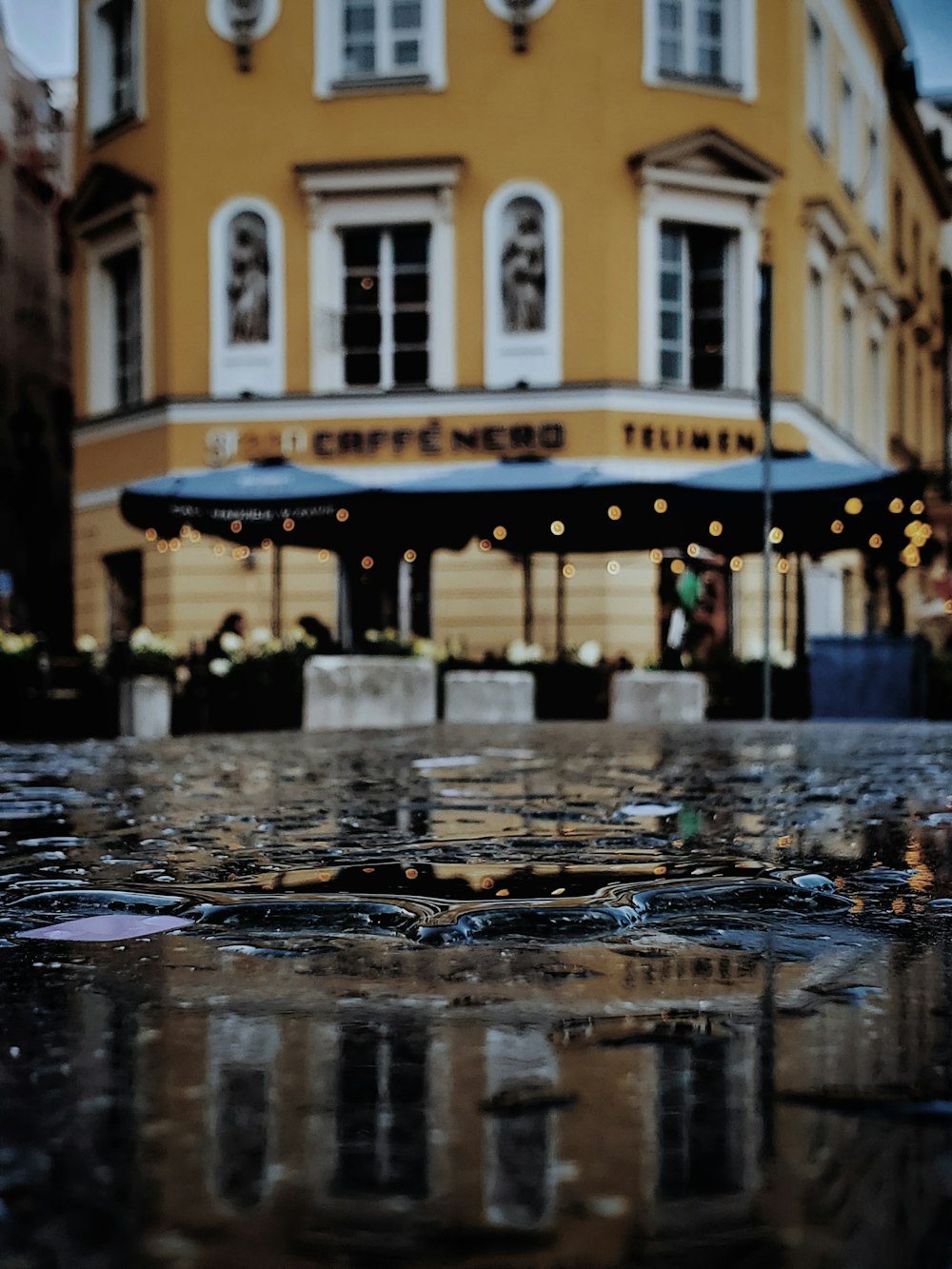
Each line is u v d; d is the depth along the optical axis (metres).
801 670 15.07
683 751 8.80
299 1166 1.27
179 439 22.23
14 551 32.56
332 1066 1.65
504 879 3.25
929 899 2.93
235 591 21.95
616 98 21.42
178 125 22.33
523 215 21.62
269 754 8.74
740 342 22.20
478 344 21.69
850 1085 1.55
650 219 21.55
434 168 21.55
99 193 23.48
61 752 9.05
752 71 22.39
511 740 10.30
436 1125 1.40
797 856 3.69
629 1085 1.55
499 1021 1.88
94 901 2.89
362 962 2.29
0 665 12.92
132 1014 1.94
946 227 40.91
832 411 25.16
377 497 15.13
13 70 32.81
